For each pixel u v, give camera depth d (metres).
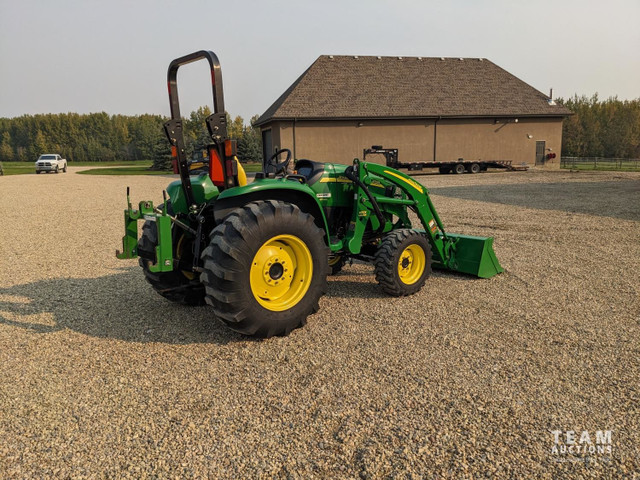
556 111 29.52
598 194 14.54
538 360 3.33
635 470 2.23
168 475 2.21
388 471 2.22
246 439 2.47
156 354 3.52
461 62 31.92
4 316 4.36
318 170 4.78
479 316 4.24
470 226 9.20
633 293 4.86
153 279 4.29
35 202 14.14
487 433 2.50
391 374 3.15
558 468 2.24
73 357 3.48
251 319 3.53
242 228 3.43
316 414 2.69
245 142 48.31
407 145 27.80
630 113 68.50
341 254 5.05
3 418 2.69
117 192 17.42
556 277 5.51
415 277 4.95
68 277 5.74
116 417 2.69
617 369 3.19
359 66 29.83
